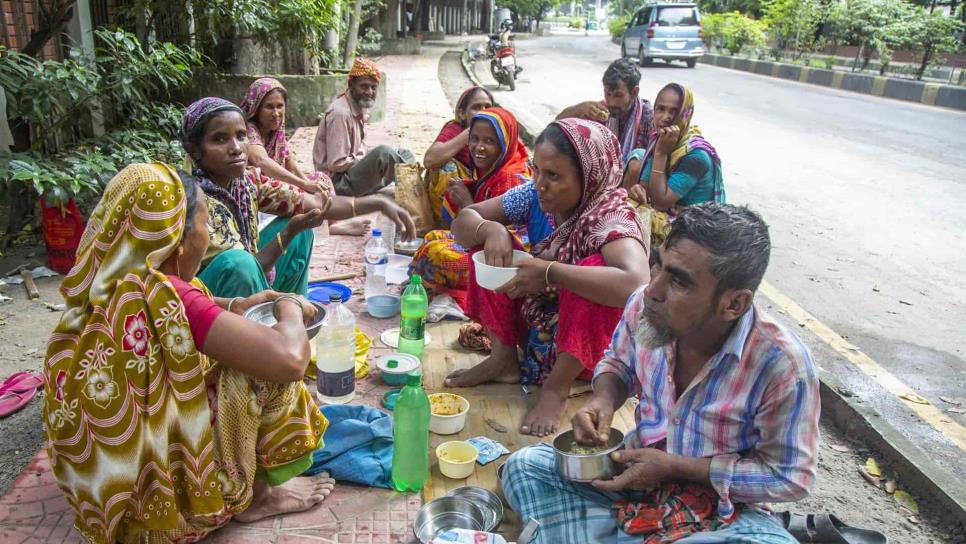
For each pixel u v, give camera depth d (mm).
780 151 9695
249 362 1989
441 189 4770
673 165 4121
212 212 2902
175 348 1956
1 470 2637
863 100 15625
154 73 6008
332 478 2531
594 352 2822
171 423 2020
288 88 9797
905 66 19391
